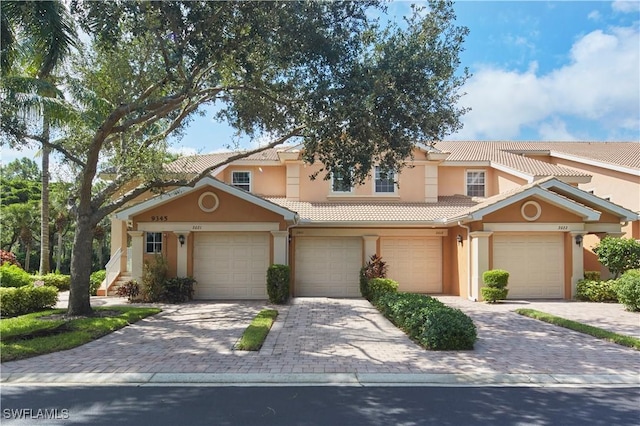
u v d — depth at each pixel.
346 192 21.22
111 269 19.23
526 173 20.17
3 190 39.81
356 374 7.68
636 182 20.86
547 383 7.39
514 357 8.78
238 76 13.80
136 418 5.82
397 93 11.21
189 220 16.97
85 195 12.81
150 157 13.69
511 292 17.33
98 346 9.53
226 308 14.82
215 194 17.05
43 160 22.83
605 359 8.66
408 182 21.30
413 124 11.73
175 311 14.23
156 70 14.10
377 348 9.46
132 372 7.72
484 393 6.88
